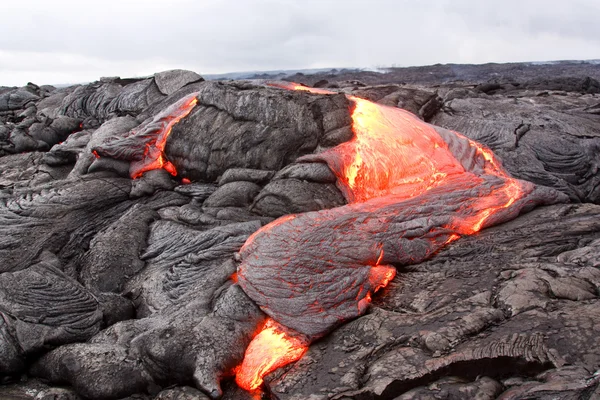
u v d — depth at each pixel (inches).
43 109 551.5
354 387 174.9
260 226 268.5
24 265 256.2
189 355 196.1
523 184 290.4
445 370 169.8
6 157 433.1
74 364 202.2
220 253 254.2
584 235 246.2
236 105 311.4
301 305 209.9
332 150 290.8
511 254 235.6
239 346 202.2
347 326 208.5
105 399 195.5
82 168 324.5
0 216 272.8
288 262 220.1
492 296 200.8
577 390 145.2
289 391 183.0
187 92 406.6
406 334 189.9
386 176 293.0
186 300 225.1
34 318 216.2
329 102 309.0
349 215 246.8
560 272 205.6
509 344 169.6
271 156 298.8
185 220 283.1
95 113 474.0
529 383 156.3
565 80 735.1
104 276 259.6
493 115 426.0
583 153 378.3
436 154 309.3
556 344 165.6
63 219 279.4
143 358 201.8
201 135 313.1
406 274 238.4
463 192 276.7
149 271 261.0
